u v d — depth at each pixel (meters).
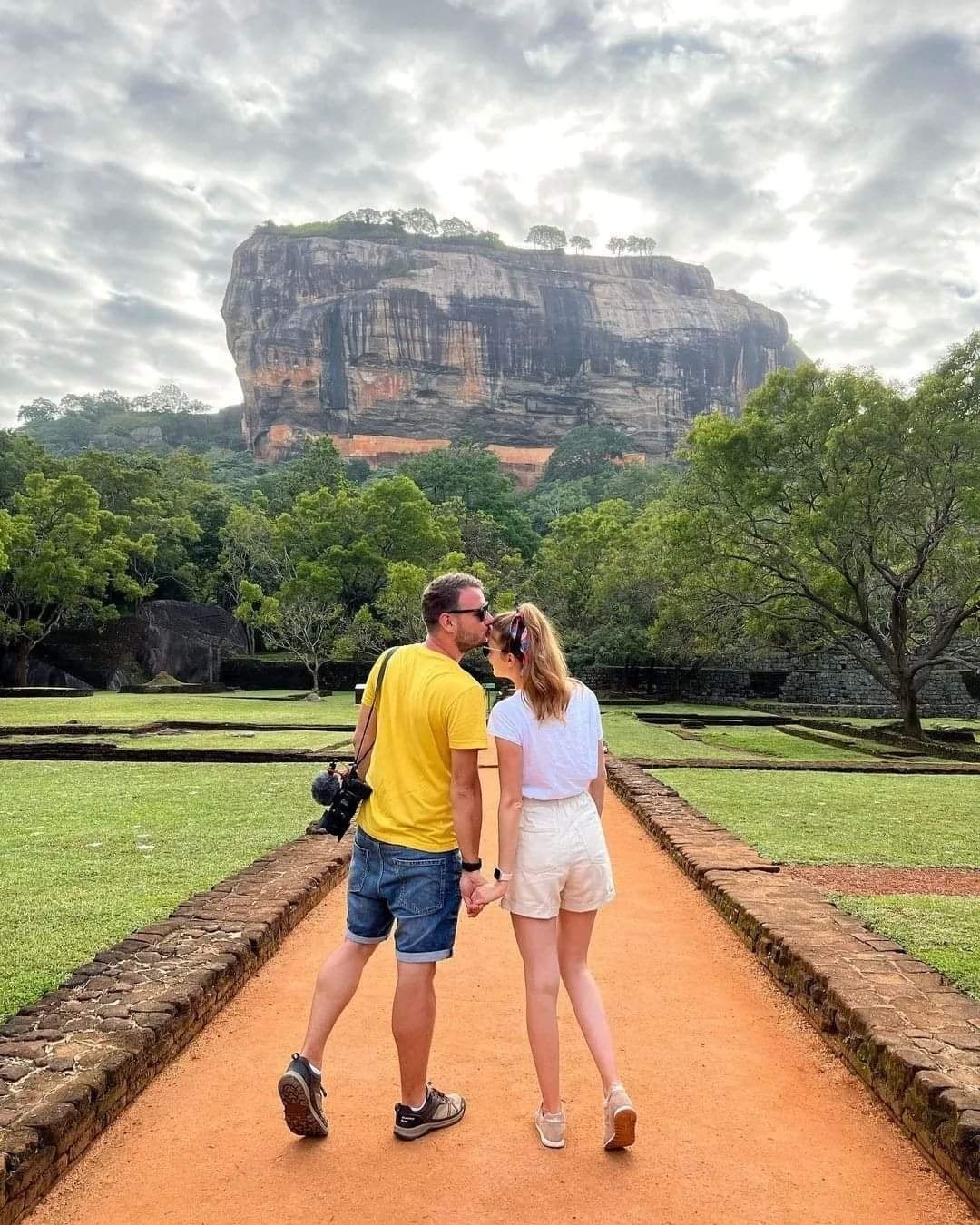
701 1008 3.90
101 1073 2.80
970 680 36.97
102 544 40.38
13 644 38.94
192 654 42.22
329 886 5.77
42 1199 2.45
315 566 40.53
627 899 5.73
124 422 130.12
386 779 2.90
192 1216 2.40
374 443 120.00
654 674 41.69
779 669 40.72
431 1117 2.82
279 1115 2.93
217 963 3.83
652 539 38.59
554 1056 2.78
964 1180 2.45
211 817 8.16
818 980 3.68
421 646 3.05
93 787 10.23
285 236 134.62
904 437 17.73
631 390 129.00
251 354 127.56
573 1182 2.56
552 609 42.62
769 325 143.25
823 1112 2.98
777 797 10.01
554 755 2.91
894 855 6.82
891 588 22.16
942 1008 3.30
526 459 123.38
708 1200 2.48
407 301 122.69
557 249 150.38
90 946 4.29
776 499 20.06
